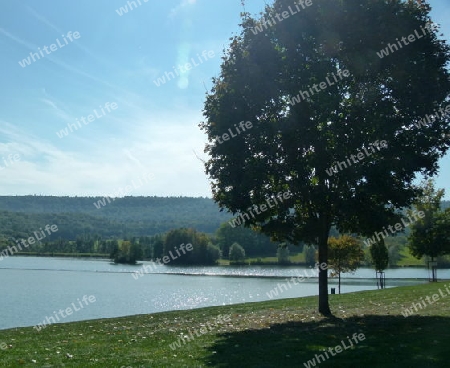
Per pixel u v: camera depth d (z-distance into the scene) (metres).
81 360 12.38
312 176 19.08
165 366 11.38
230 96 18.92
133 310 42.28
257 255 116.44
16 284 67.94
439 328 15.36
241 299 50.50
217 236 118.25
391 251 90.56
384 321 17.53
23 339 16.80
